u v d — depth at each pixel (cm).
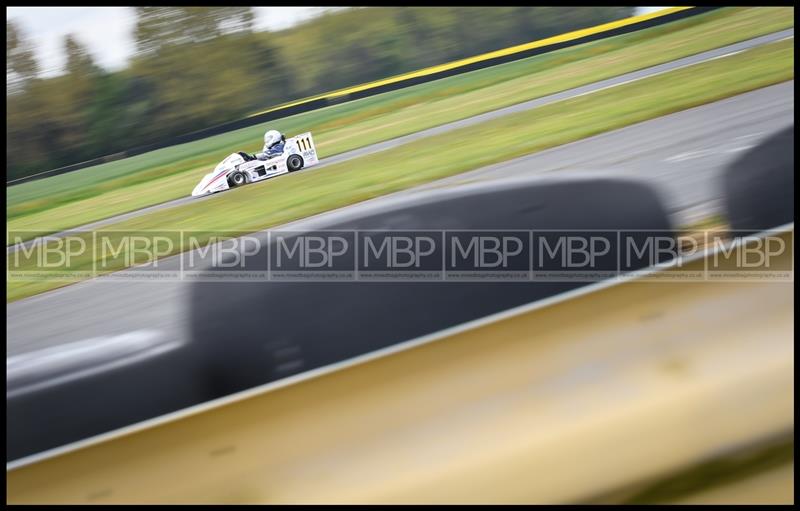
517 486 1144
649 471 1148
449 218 1639
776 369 1218
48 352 1908
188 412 1312
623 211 1700
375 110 11581
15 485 1258
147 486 1225
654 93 10769
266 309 1620
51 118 9306
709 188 4444
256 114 10944
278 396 1307
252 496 1188
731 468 1154
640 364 1247
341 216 1661
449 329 1489
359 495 1162
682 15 13025
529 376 1258
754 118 8375
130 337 1831
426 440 1205
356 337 1583
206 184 10325
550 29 12788
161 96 10131
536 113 10931
